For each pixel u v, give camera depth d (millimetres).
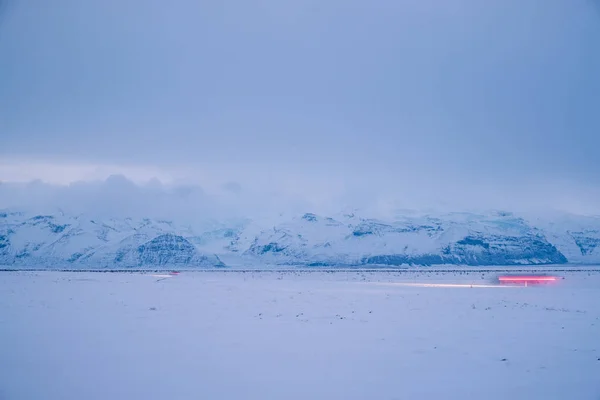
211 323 26062
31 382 14711
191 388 14117
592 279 90812
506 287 63844
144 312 30875
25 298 39875
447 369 16219
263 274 139375
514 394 13602
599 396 13422
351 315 29969
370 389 14023
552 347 19812
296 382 14719
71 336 21938
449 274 135000
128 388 14125
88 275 105500
